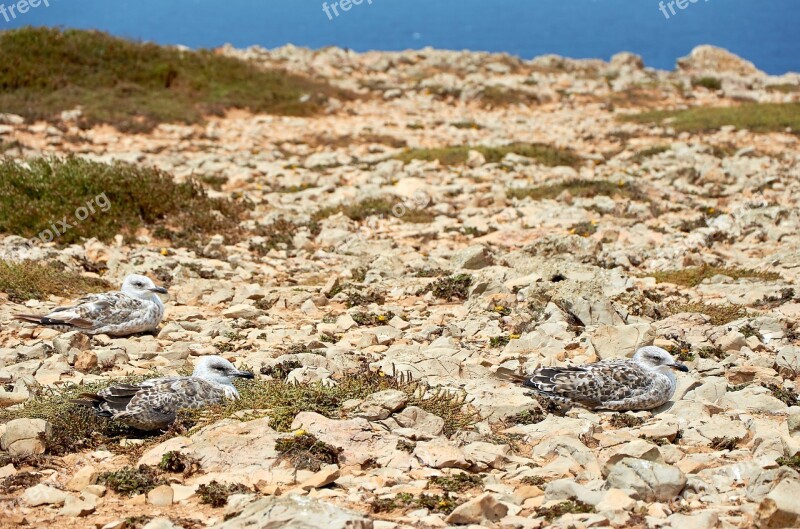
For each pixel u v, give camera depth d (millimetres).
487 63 55344
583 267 16391
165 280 16672
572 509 7203
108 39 40594
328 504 6789
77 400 9117
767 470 7801
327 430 8648
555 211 22469
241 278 17062
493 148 30281
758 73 61094
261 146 32812
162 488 7645
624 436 9047
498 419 9789
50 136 31391
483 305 14641
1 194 19641
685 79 53750
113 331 12922
